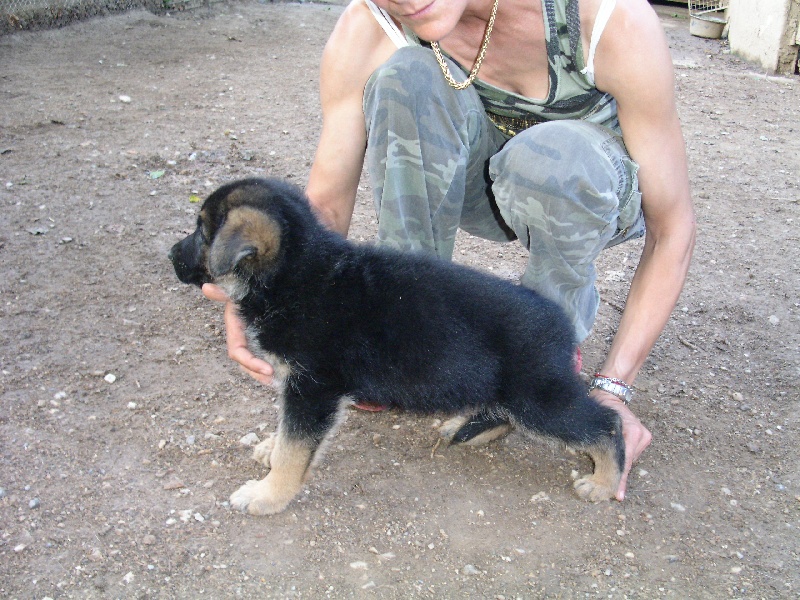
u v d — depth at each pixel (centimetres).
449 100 115
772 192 219
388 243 122
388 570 101
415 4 96
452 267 113
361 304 109
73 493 109
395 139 116
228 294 112
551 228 113
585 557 104
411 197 120
